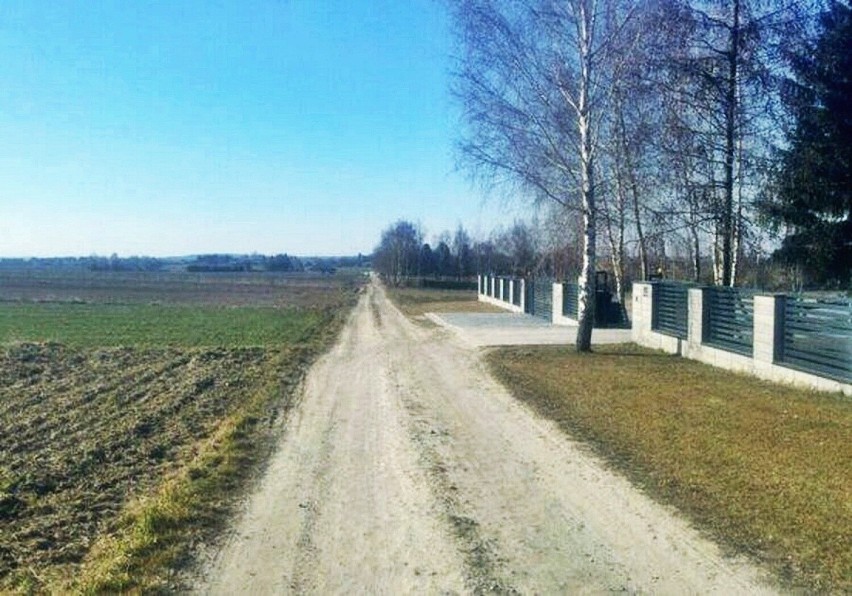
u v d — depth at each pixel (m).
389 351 20.50
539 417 10.94
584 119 17.61
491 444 9.41
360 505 7.11
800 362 13.23
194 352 20.92
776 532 6.09
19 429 11.40
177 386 15.10
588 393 12.65
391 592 5.17
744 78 17.30
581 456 8.69
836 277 24.84
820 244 23.95
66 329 30.75
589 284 18.56
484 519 6.64
